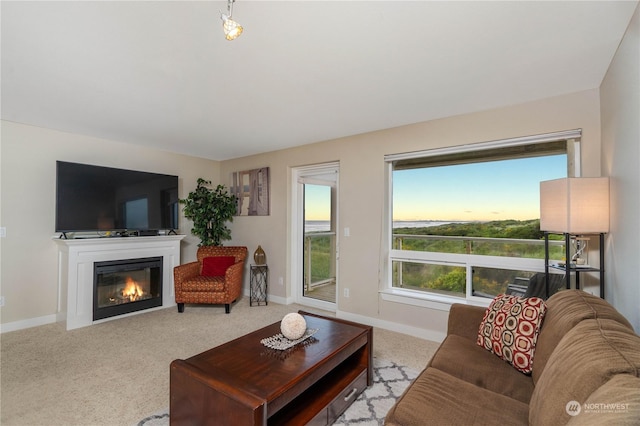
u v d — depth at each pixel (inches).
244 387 55.0
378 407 78.1
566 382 38.7
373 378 92.1
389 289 139.3
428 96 100.7
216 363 65.6
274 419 63.1
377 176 139.0
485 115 113.2
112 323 138.6
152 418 72.9
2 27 64.0
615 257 76.0
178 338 121.5
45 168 137.5
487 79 88.5
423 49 72.9
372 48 72.5
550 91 96.7
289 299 174.9
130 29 65.0
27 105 109.1
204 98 102.7
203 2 56.4
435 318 123.0
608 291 82.7
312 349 73.2
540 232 110.1
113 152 158.4
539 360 59.0
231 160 203.3
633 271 63.6
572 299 62.2
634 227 62.9
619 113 72.3
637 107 60.0
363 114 117.8
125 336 123.3
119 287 150.7
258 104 108.0
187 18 61.2
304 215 181.0
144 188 162.2
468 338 81.4
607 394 30.3
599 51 73.5
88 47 72.1
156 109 113.0
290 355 69.8
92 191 143.1
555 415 37.1
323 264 184.7
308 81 90.0
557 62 78.7
